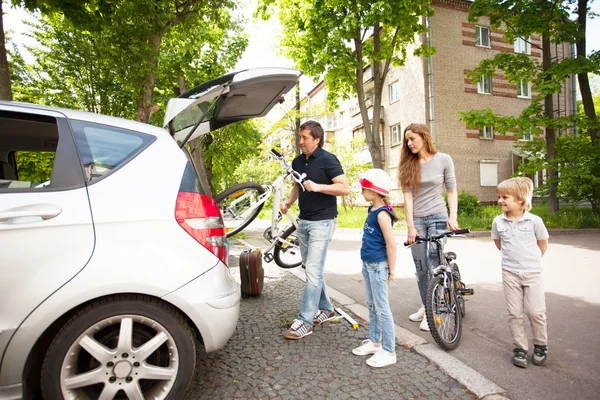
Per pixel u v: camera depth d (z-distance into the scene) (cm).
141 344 208
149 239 201
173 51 1448
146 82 879
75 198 195
